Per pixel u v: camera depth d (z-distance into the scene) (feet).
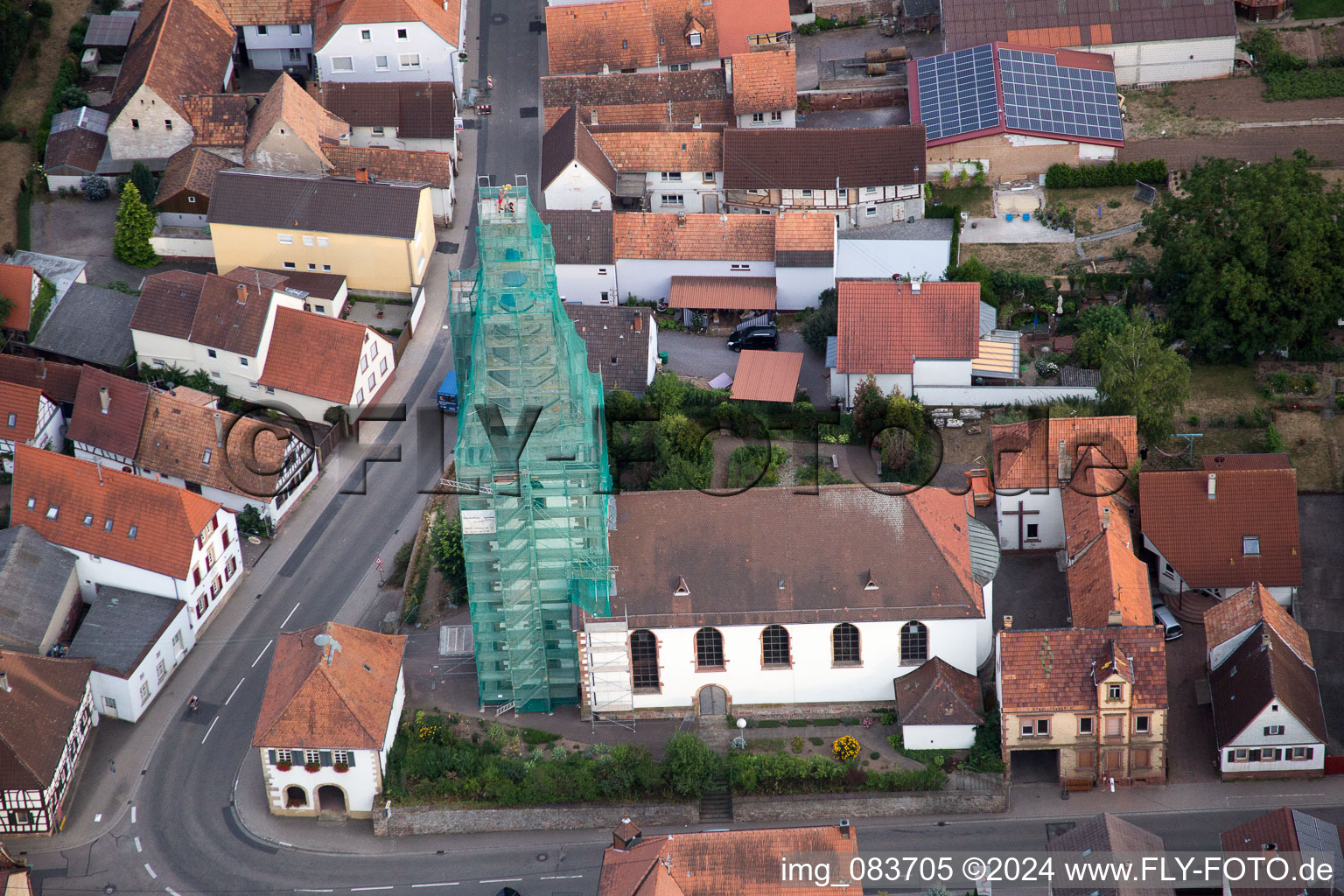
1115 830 330.13
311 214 488.02
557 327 372.38
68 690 382.01
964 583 372.79
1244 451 434.30
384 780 368.68
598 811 365.81
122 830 371.76
